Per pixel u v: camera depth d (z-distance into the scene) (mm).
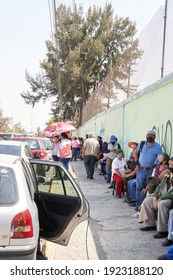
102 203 10156
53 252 6051
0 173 4305
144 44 11945
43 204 5492
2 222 3963
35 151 15141
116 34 47688
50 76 48219
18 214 4016
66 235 5328
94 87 47438
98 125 23203
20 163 4699
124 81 15148
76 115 49906
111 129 17688
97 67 47031
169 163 7312
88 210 5457
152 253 6008
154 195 7172
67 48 46219
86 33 47188
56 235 5336
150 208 7254
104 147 16266
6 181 4250
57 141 15938
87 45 45688
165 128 8898
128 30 46688
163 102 9086
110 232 7262
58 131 25500
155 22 10453
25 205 4129
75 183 5469
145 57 11672
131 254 5969
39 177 6016
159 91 9438
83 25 47094
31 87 53656
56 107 52406
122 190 11023
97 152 15539
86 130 32625
